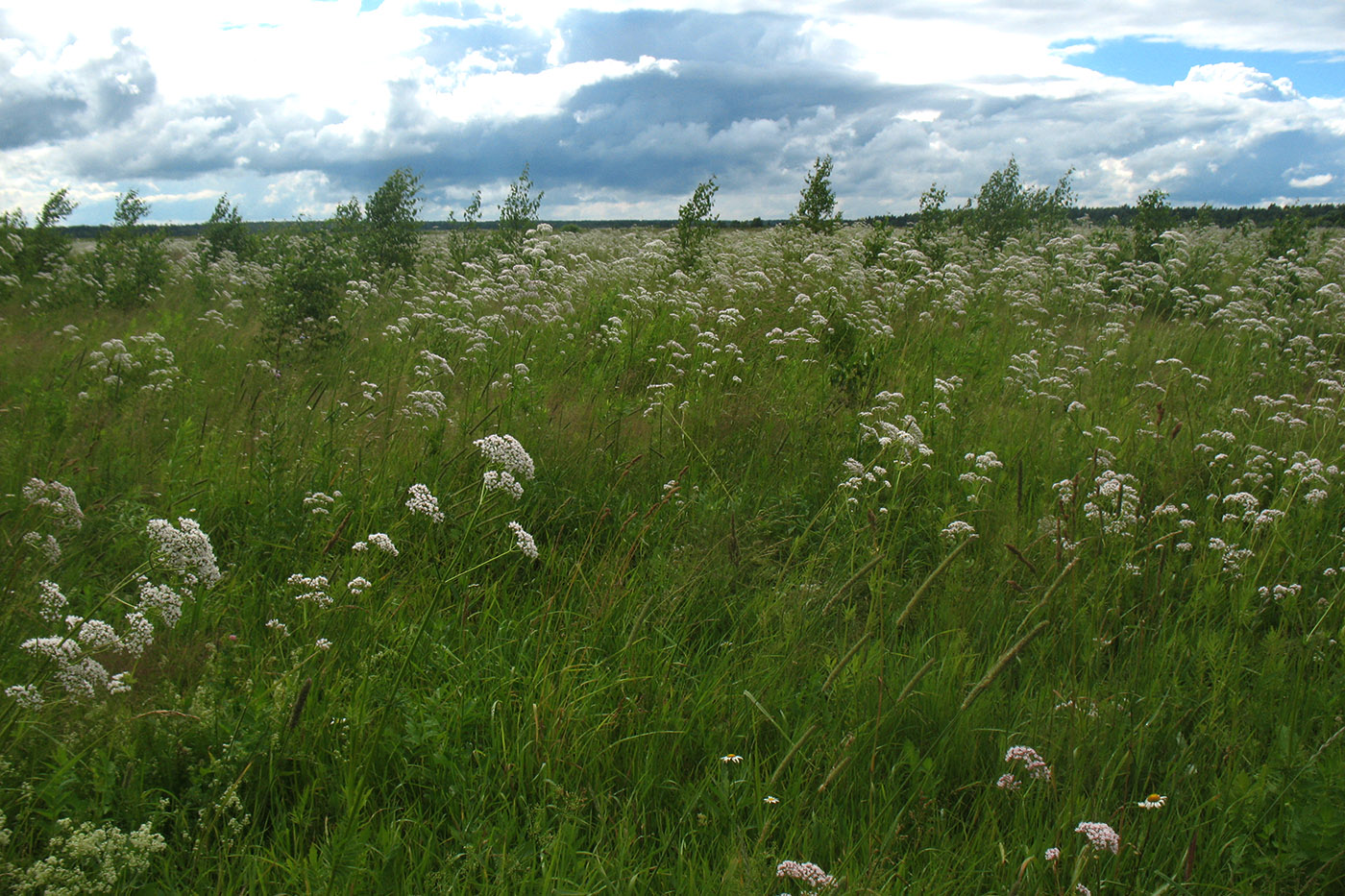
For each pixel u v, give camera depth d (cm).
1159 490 593
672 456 602
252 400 692
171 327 1005
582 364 848
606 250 1914
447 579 399
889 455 597
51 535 361
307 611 365
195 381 741
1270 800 301
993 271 1384
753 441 658
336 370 814
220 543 459
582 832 285
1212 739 336
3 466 498
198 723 292
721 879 255
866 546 494
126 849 236
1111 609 412
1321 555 496
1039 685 381
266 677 329
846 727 332
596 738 314
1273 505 547
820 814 288
